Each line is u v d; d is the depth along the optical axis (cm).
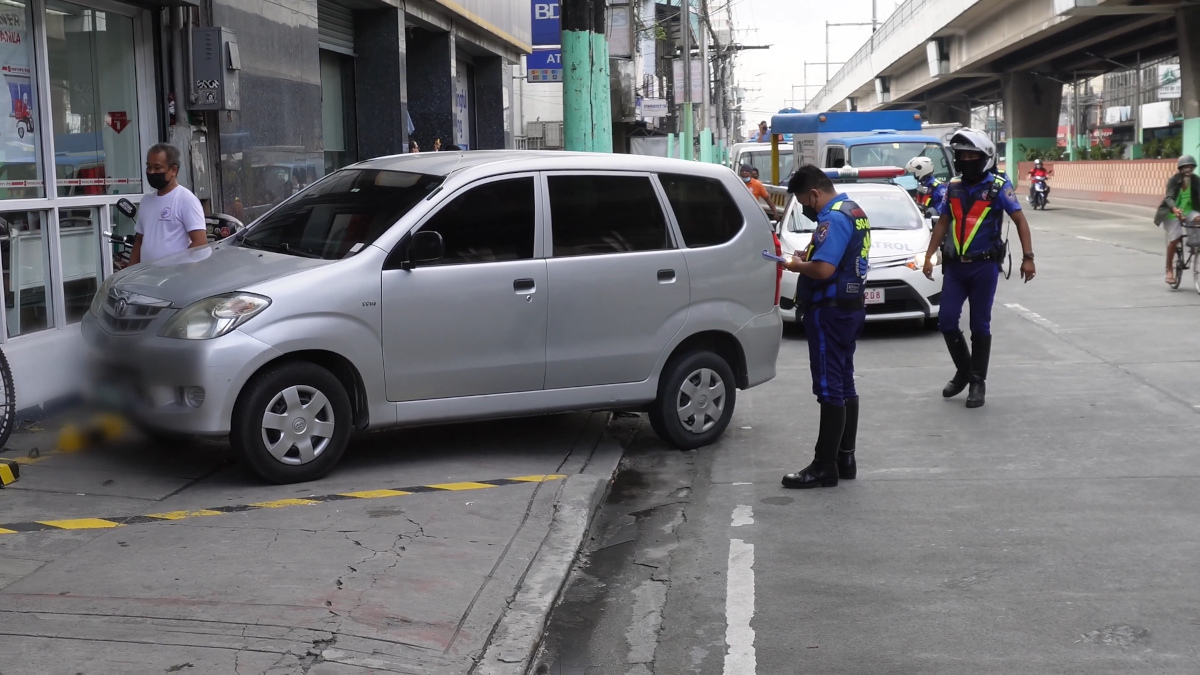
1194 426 827
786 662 449
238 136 1180
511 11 2316
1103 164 4509
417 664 427
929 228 1356
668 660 456
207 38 1067
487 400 712
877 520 631
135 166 1026
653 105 3481
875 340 1284
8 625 439
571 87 1265
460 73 2225
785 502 672
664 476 740
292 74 1325
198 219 803
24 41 873
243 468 698
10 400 698
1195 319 1319
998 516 632
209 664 407
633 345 755
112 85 991
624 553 594
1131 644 457
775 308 823
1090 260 2030
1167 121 8331
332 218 725
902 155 2083
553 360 728
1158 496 661
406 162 769
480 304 700
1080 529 605
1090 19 4169
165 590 482
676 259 770
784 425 877
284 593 483
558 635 485
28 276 871
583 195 745
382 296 670
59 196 915
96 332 680
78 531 571
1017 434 821
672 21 4753
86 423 710
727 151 6191
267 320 636
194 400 630
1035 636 467
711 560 574
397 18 1689
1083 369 1053
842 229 677
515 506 635
